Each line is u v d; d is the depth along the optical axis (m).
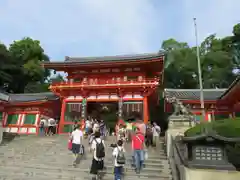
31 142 18.17
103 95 25.69
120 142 9.23
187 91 30.59
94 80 27.08
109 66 26.59
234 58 51.31
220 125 7.69
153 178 9.70
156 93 28.95
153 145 15.98
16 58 53.09
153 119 40.28
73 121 25.19
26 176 10.34
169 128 13.63
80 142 11.95
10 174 10.61
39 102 28.20
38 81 60.62
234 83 17.58
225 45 54.06
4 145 17.47
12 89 55.12
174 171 9.51
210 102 24.64
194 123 14.15
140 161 10.48
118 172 8.81
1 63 47.28
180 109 14.76
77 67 27.19
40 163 12.20
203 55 54.12
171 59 54.81
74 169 10.88
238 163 7.13
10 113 30.56
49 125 23.84
